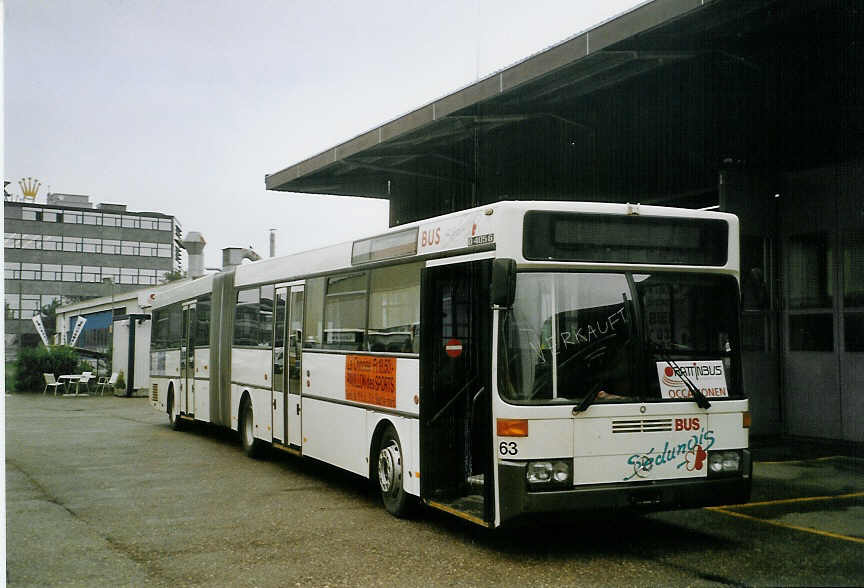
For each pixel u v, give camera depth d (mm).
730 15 10711
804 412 14555
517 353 6930
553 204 7199
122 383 34844
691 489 7117
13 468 12758
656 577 6523
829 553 7277
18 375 37469
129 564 7047
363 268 9977
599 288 7207
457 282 8578
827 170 14219
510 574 6648
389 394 9094
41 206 93750
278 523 8664
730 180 14594
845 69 12391
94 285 95438
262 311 13492
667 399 7188
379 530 8305
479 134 17094
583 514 6781
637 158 16422
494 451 6949
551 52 12422
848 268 13859
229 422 14969
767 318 14922
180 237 109688
